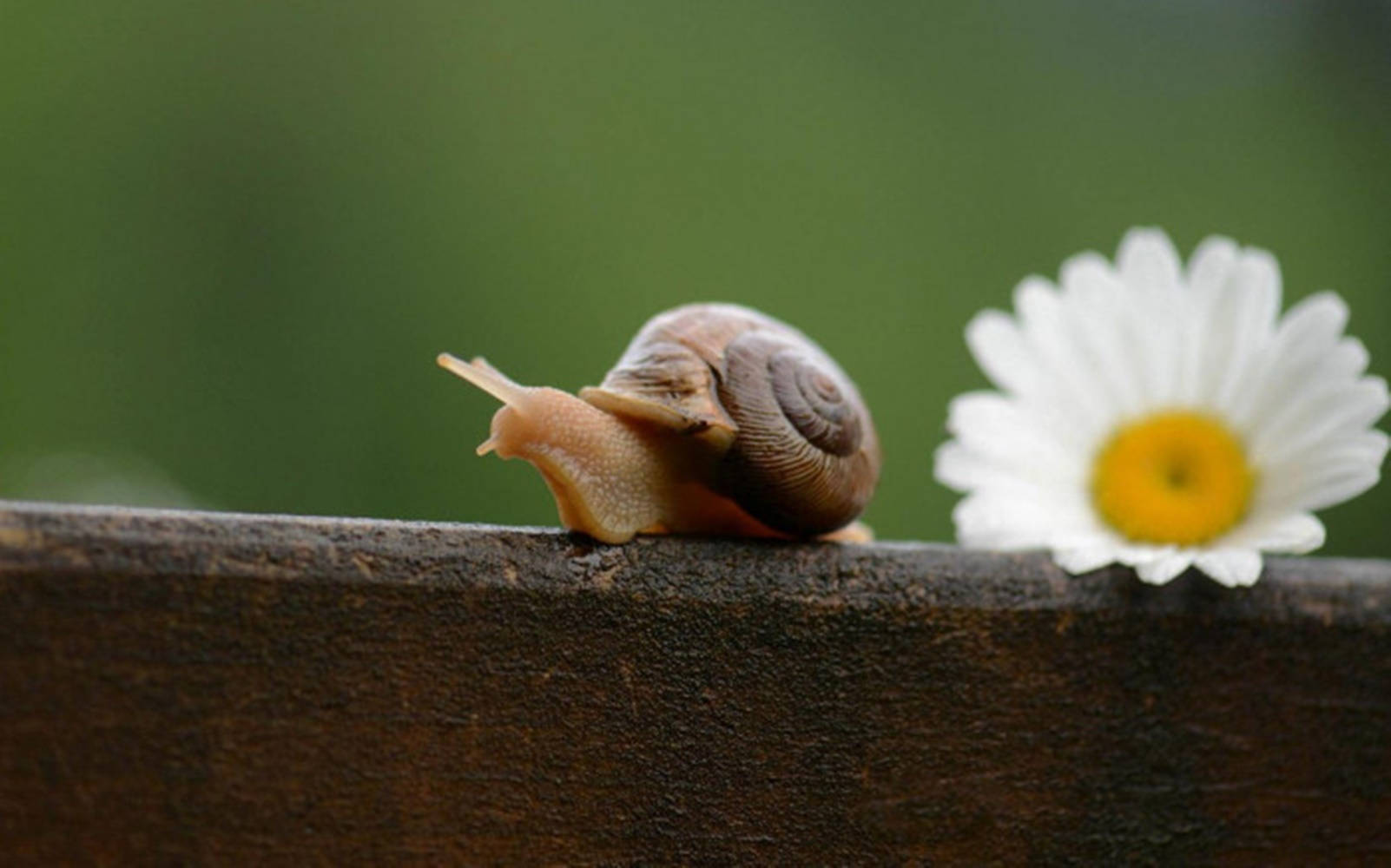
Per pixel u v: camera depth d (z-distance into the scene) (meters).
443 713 0.36
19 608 0.35
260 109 0.83
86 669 0.35
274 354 0.81
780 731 0.36
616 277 0.84
